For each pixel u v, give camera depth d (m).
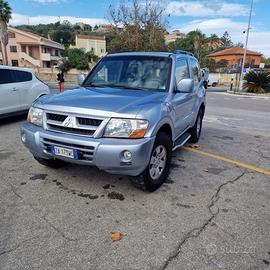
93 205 3.34
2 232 2.78
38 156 3.78
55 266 2.36
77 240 2.70
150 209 3.30
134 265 2.40
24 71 8.23
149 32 25.69
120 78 4.46
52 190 3.69
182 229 2.93
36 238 2.70
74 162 3.29
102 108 3.22
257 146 6.34
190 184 4.06
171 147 3.97
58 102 3.50
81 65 47.97
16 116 8.70
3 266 2.34
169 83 4.18
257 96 21.59
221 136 7.23
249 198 3.71
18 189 3.69
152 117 3.28
